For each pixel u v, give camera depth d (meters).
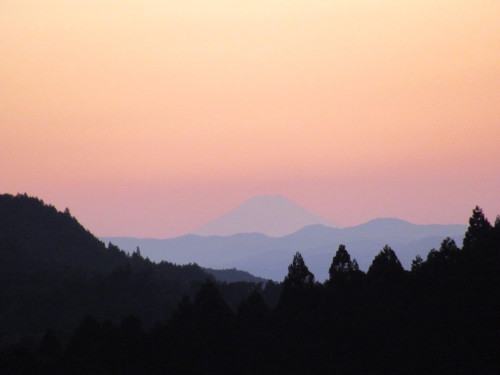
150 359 192.25
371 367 176.00
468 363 169.38
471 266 189.12
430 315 179.62
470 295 182.50
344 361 178.62
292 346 184.62
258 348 187.12
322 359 180.50
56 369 194.00
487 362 169.25
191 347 192.62
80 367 192.25
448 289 187.00
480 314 175.62
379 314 185.00
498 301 176.62
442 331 176.25
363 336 180.88
